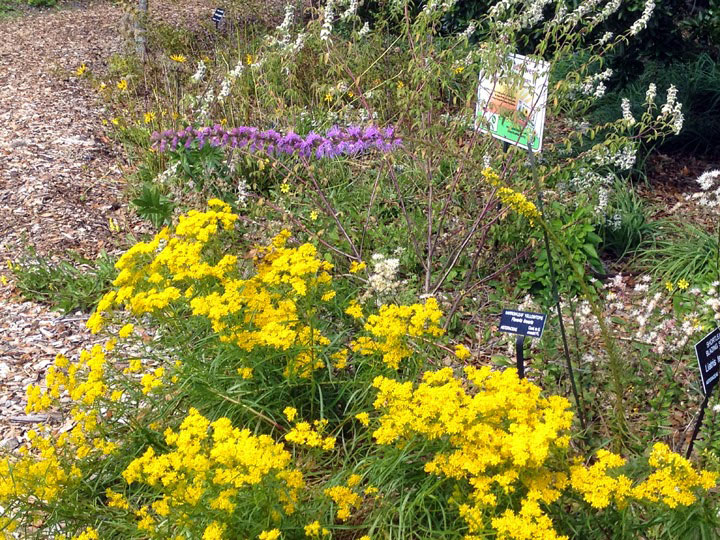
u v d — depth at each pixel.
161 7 11.45
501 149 4.55
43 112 7.32
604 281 4.68
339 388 3.29
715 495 2.71
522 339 2.82
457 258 4.22
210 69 7.05
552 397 2.56
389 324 2.88
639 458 2.77
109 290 4.52
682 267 4.56
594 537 2.49
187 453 2.32
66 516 2.60
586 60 6.23
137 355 3.73
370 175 5.31
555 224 4.40
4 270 4.76
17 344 4.05
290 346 2.99
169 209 4.79
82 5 13.00
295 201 4.96
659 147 6.39
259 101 6.06
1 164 6.14
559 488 2.36
